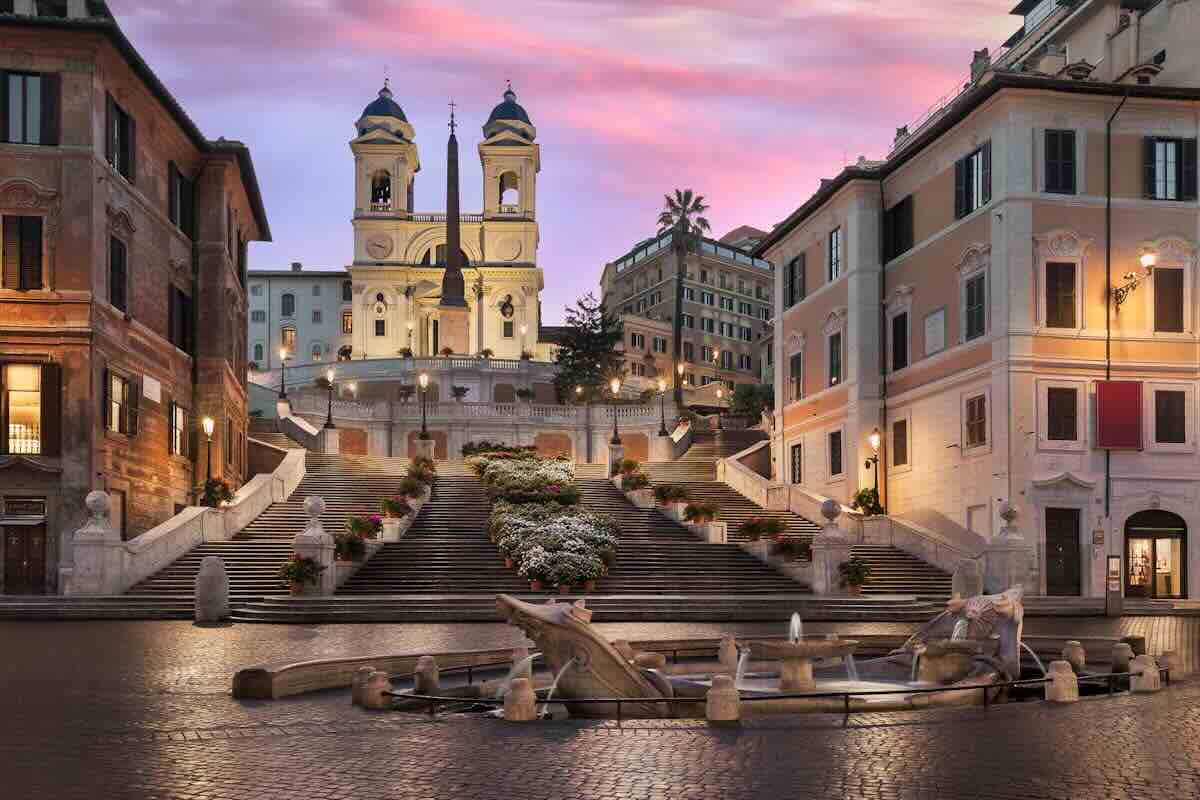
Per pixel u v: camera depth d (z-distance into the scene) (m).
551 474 45.16
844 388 46.69
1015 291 37.31
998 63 55.50
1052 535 36.72
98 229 35.50
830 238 49.28
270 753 11.84
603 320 94.94
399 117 120.44
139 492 38.75
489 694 16.88
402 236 117.31
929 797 9.90
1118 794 10.00
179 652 21.27
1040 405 37.09
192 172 45.97
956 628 17.47
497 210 118.31
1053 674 15.60
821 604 30.34
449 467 52.50
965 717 14.13
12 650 21.64
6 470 34.22
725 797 9.91
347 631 25.55
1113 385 37.31
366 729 13.28
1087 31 47.72
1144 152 38.47
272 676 15.66
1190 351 38.16
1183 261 38.41
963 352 39.69
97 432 35.12
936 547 36.25
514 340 115.75
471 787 10.30
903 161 44.28
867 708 14.94
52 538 34.25
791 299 53.69
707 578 34.50
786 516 43.09
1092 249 37.91
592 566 32.88
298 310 127.62
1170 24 43.41
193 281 45.62
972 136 39.81
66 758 11.62
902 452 44.12
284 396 63.69
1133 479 37.28
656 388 93.06
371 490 45.09
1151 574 37.22
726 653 19.55
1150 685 16.22
